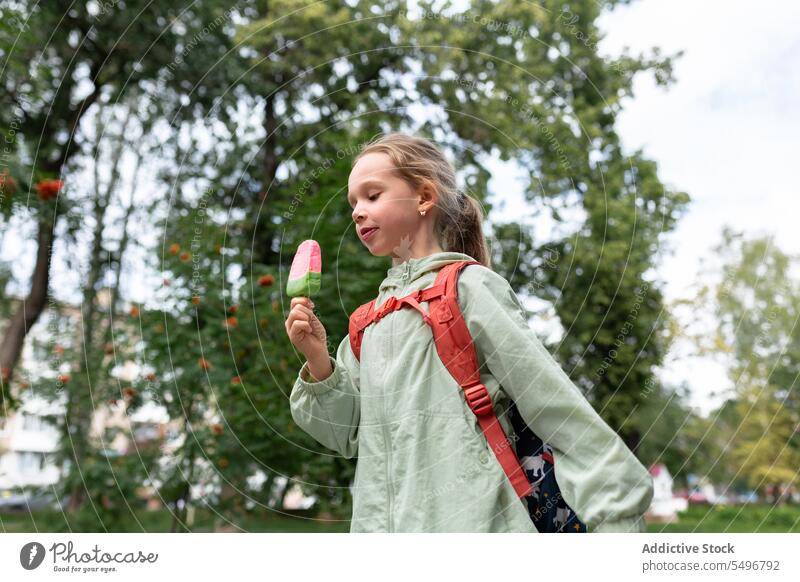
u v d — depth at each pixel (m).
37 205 4.34
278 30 5.16
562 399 1.37
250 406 4.01
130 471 4.25
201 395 4.24
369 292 3.79
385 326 1.61
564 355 4.98
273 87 5.23
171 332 4.26
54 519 4.26
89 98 5.62
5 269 4.57
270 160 5.01
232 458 4.08
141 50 5.55
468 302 1.51
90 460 4.38
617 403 4.93
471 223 1.81
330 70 4.98
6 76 4.66
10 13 4.11
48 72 4.89
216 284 4.41
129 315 4.55
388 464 1.50
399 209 1.65
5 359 4.79
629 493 1.29
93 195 4.79
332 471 4.18
